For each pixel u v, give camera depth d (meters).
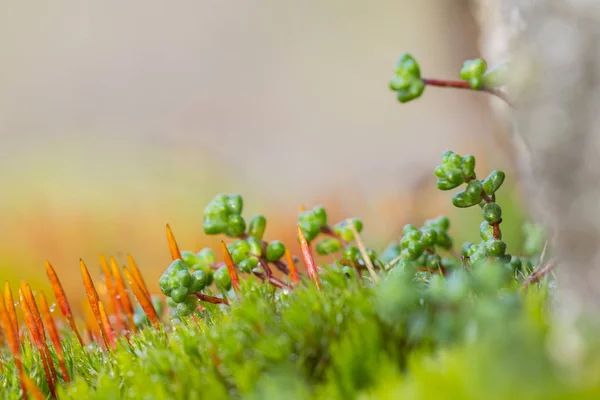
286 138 1.13
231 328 0.15
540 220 0.18
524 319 0.14
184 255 0.18
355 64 1.33
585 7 0.14
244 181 0.87
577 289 0.14
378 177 0.77
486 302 0.14
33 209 0.63
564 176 0.14
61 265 0.52
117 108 1.26
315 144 1.09
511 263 0.17
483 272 0.15
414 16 1.30
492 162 0.38
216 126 1.18
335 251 0.18
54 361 0.17
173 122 1.21
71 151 0.96
